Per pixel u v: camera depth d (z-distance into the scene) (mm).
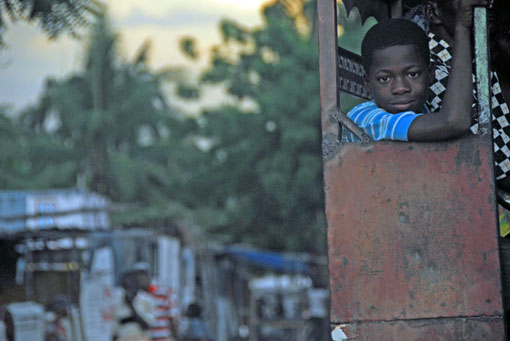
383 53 3365
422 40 3410
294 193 28594
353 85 3998
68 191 20391
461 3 3070
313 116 28562
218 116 30438
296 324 27703
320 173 28406
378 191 3094
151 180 41406
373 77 3426
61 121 45656
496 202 2971
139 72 46844
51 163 44625
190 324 16797
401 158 3082
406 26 3408
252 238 31828
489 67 3020
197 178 31594
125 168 40656
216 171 31000
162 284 19719
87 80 45969
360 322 3057
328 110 3197
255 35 32625
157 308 13461
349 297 3080
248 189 30922
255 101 31781
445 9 3668
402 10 4531
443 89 3742
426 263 3014
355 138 3342
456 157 3020
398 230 3057
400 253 3045
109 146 44688
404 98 3346
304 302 27281
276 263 27219
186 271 23547
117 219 25234
